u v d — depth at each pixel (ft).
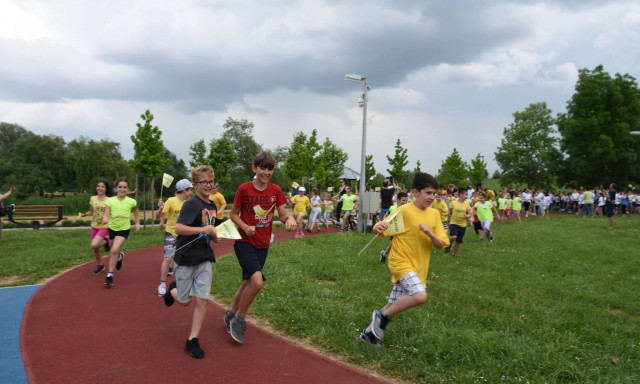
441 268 26.68
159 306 18.30
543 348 13.58
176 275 13.58
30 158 160.25
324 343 13.99
